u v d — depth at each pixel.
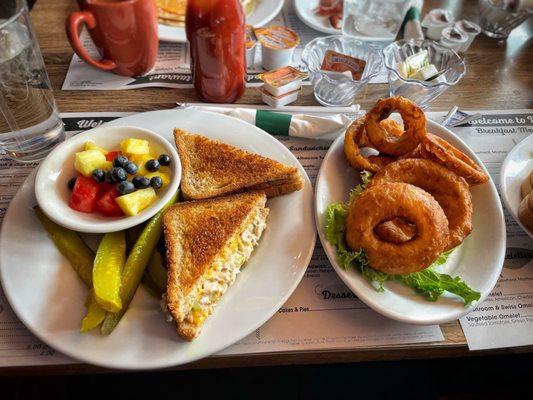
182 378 0.46
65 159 0.36
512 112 0.47
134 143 0.36
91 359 0.27
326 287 0.33
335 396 0.45
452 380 0.46
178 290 0.30
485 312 0.33
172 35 0.51
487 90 0.50
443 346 0.31
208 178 0.38
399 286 0.32
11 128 0.38
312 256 0.35
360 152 0.41
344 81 0.45
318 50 0.50
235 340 0.29
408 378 0.46
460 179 0.36
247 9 0.54
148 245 0.32
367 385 0.46
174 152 0.37
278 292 0.31
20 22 0.35
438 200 0.36
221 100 0.46
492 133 0.46
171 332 0.29
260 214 0.36
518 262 0.36
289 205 0.37
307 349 0.30
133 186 0.34
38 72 0.38
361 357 0.31
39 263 0.32
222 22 0.38
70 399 0.45
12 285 0.30
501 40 0.56
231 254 0.33
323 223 0.35
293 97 0.47
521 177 0.39
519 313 0.33
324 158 0.40
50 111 0.40
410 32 0.53
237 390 0.46
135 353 0.28
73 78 0.48
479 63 0.52
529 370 0.45
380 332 0.31
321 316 0.32
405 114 0.37
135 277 0.31
